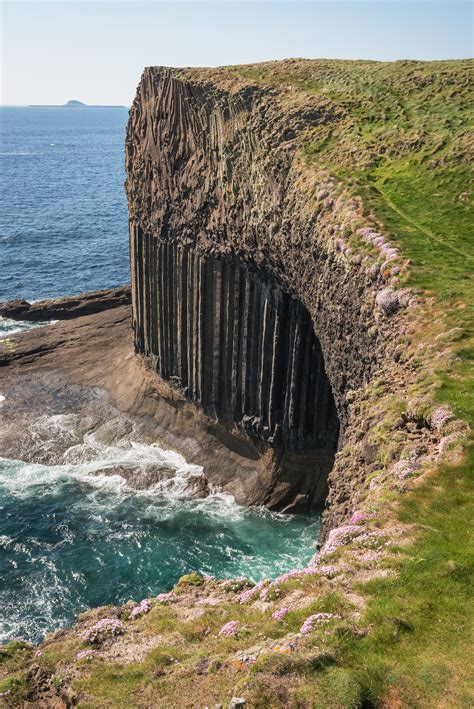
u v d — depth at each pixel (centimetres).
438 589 1344
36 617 3466
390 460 1883
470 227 3072
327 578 1502
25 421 5659
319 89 5156
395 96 4756
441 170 3622
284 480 4503
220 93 4850
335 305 3084
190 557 3978
